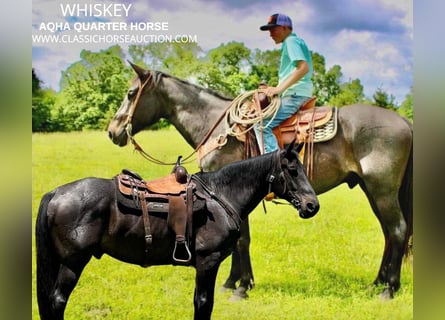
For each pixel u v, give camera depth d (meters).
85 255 3.56
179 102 5.07
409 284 5.36
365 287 5.33
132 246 3.67
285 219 5.57
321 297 5.28
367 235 5.54
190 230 3.69
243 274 5.14
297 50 4.88
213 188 3.86
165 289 5.30
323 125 4.82
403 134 4.85
